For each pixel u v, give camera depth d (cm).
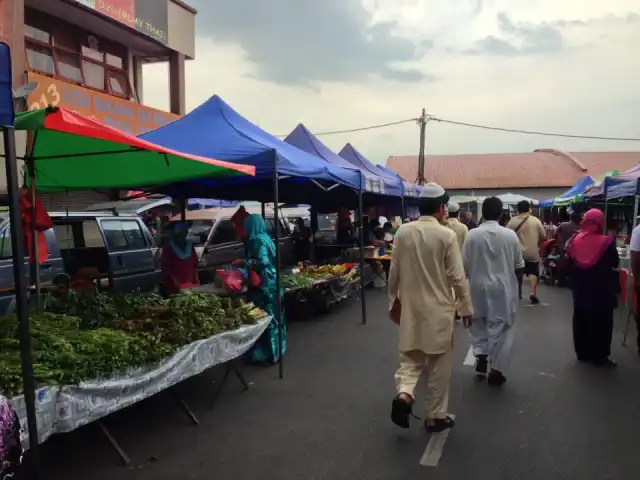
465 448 420
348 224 1413
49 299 511
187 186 902
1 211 714
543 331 819
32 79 1165
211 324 477
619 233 1609
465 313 440
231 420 481
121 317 485
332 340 781
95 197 1426
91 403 344
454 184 3944
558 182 3825
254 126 782
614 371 609
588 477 373
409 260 440
